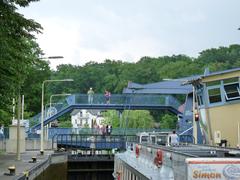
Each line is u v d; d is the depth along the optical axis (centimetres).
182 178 1164
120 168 2872
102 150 6762
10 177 2448
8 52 2211
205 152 1480
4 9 1947
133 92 6238
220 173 1034
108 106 6556
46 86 8181
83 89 15988
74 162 5803
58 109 6862
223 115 3944
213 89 4016
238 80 3900
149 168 1848
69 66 16550
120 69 15462
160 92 6138
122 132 6850
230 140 3881
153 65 13888
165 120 10531
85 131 7088
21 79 2775
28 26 2091
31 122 7106
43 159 4072
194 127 4366
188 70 12425
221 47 12719
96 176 5888
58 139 6500
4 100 3259
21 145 5300
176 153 1333
